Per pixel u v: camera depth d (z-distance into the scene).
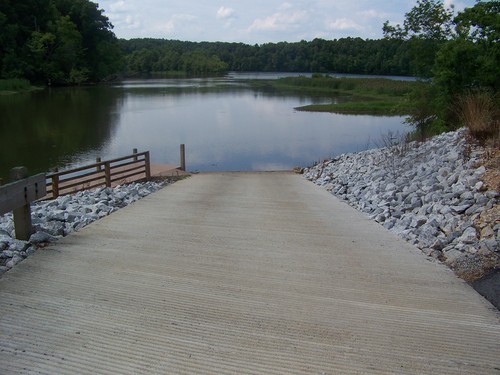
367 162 11.57
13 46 69.19
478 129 8.49
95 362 2.51
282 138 27.06
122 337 2.78
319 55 135.50
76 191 9.93
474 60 13.55
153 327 2.90
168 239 4.97
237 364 2.51
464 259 4.23
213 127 31.14
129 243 4.77
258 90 68.31
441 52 13.97
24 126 30.48
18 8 72.88
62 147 23.38
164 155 21.86
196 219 6.10
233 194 8.79
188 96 57.56
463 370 2.47
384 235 5.33
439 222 5.45
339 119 36.00
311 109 42.50
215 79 108.38
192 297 3.38
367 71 116.44
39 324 2.92
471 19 13.83
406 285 3.70
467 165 7.17
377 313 3.16
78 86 77.62
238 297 3.39
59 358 2.54
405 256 4.48
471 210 5.51
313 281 3.75
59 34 77.00
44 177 4.93
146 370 2.45
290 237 5.17
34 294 3.37
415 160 9.49
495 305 3.32
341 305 3.29
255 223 5.90
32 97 54.56
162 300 3.31
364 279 3.82
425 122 15.49
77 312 3.09
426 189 6.95
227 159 21.25
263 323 2.99
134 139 26.14
